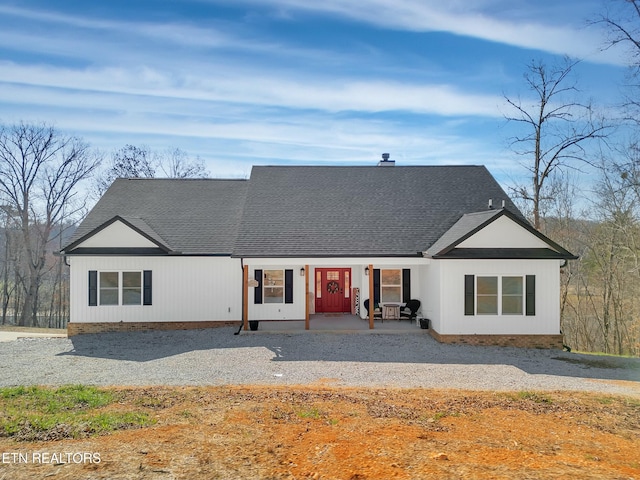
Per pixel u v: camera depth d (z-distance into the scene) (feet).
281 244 65.26
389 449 24.35
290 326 66.80
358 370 46.26
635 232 92.07
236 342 59.21
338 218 70.85
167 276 68.13
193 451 23.88
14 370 46.68
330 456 23.38
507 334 59.41
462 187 78.02
